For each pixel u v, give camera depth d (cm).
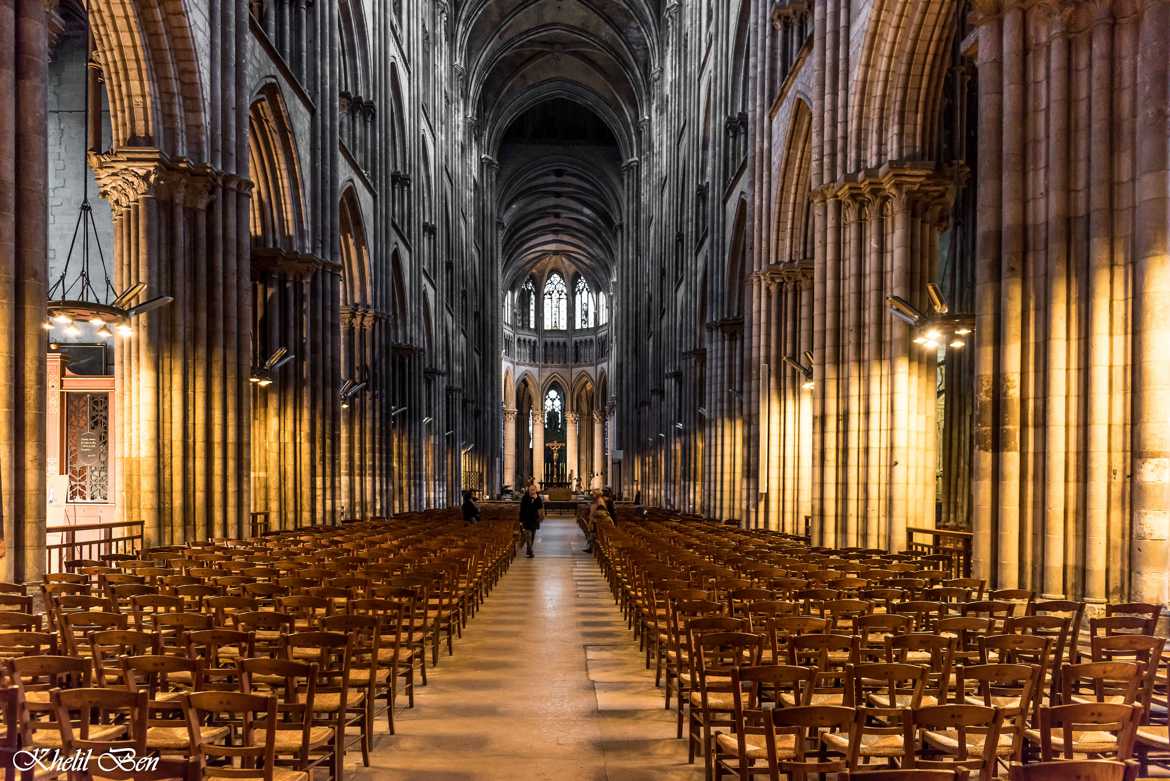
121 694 557
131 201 1867
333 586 1123
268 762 586
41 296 1320
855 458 2119
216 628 876
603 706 1048
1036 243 1302
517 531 3372
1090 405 1227
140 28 1827
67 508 2055
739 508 3766
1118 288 1219
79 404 2070
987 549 1336
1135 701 727
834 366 2184
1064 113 1264
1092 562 1216
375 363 3647
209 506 1978
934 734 719
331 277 2870
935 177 2028
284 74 2516
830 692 839
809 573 1232
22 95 1307
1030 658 955
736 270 3709
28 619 857
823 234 2236
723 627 872
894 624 842
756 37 3108
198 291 1961
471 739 915
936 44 1988
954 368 2977
